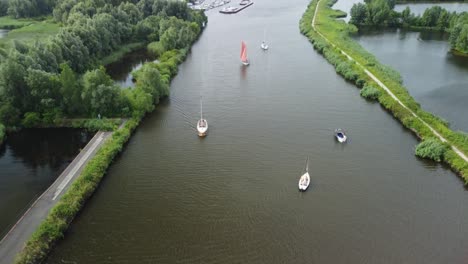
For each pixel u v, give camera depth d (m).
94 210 93.31
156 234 86.88
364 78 163.75
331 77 173.50
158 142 121.81
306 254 81.94
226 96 154.25
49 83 130.50
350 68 174.00
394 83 155.38
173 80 171.38
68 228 87.81
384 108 143.62
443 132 120.38
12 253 78.12
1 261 76.44
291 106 145.38
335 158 113.31
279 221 90.56
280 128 129.62
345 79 171.25
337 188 100.75
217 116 138.12
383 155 114.81
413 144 120.44
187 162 111.56
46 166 110.94
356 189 100.44
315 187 101.00
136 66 191.88
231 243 84.62
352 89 161.12
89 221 90.00
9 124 126.94
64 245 83.50
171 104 147.75
